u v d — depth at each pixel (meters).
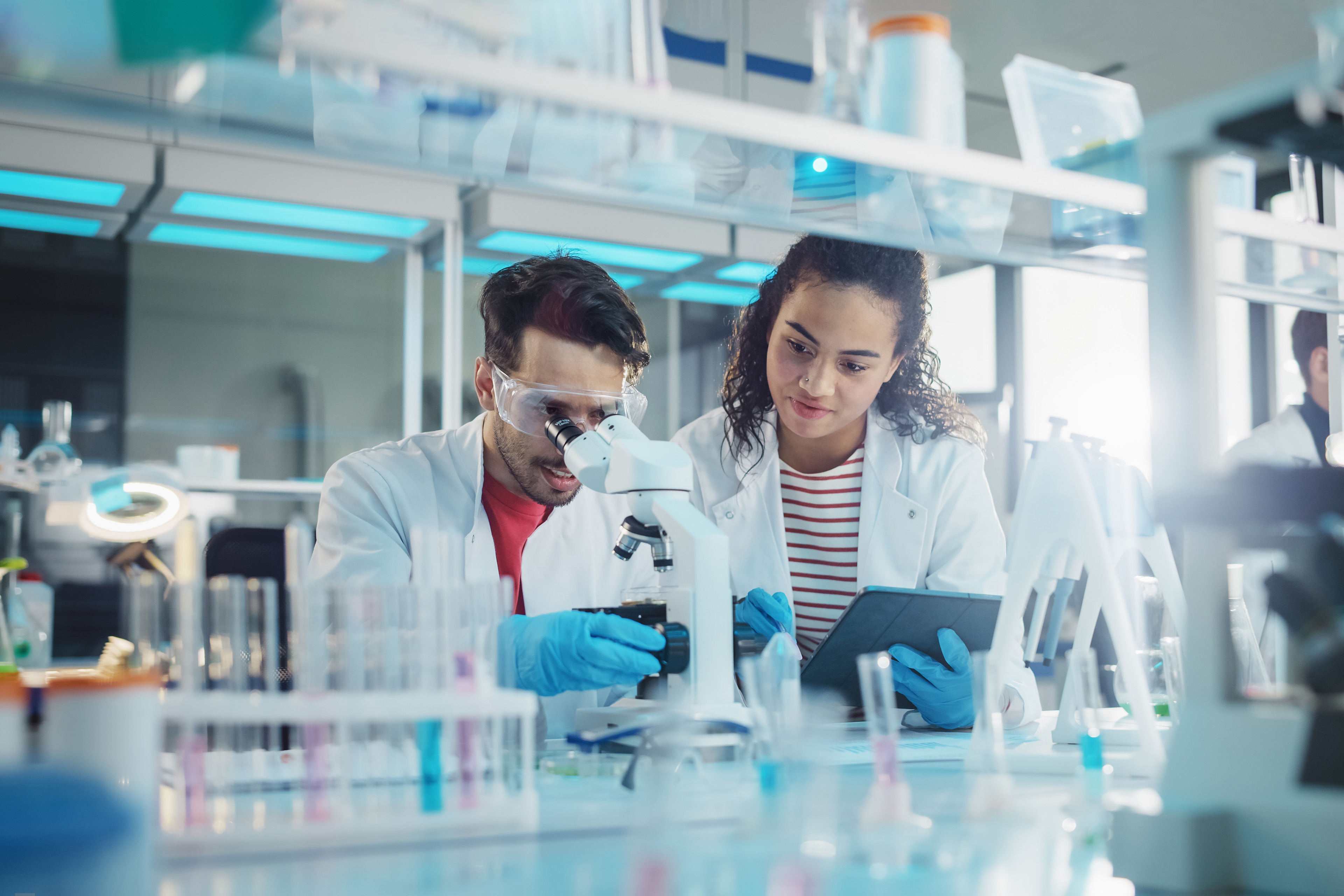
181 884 0.77
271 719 0.93
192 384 4.64
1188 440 0.90
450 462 2.30
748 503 2.40
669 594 1.52
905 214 1.40
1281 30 3.12
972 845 0.91
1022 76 1.34
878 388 2.20
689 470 1.62
